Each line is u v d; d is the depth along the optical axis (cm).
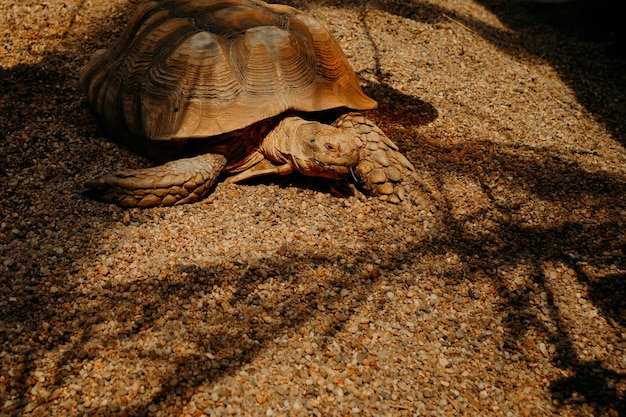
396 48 176
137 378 105
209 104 127
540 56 192
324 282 119
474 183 141
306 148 125
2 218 123
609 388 110
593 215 137
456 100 162
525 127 158
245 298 115
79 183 130
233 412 103
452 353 113
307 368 108
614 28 203
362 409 105
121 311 112
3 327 108
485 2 220
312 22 141
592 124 164
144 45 137
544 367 112
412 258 125
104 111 138
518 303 121
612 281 125
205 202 129
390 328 115
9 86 149
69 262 118
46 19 169
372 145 135
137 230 123
